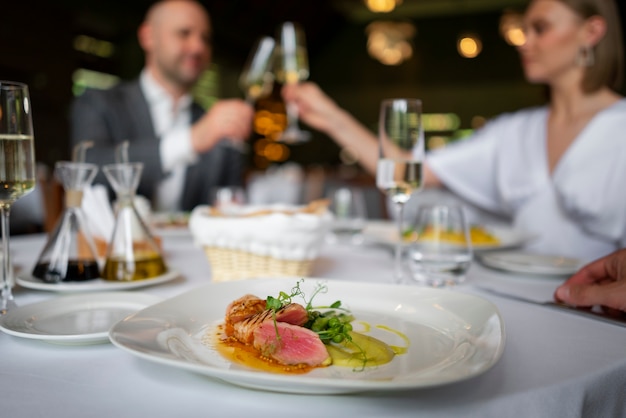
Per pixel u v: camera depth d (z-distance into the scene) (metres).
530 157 1.36
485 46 6.97
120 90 1.98
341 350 0.44
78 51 4.23
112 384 0.41
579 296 0.59
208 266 0.86
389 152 0.76
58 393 0.39
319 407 0.38
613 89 1.33
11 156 0.56
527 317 0.58
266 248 0.71
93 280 0.70
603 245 1.27
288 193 2.45
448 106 7.21
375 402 0.39
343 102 7.66
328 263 0.89
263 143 7.05
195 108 2.12
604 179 1.24
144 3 4.29
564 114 1.34
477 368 0.38
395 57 5.64
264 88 1.51
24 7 3.57
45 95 3.82
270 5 5.78
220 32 5.44
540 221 1.32
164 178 1.56
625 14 5.24
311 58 7.66
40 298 0.65
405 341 0.48
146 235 0.72
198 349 0.45
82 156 0.71
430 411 0.38
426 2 7.02
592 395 0.43
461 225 0.76
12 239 1.08
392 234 1.07
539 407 0.40
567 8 1.26
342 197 1.18
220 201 1.33
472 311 0.51
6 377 0.42
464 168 1.46
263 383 0.38
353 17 7.43
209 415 0.37
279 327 0.44
